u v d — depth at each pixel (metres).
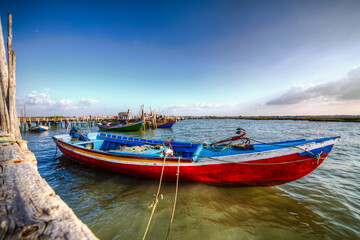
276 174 5.23
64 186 6.20
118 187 6.05
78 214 4.59
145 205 4.95
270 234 3.83
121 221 4.30
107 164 7.05
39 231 0.91
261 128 33.59
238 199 5.16
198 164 5.52
